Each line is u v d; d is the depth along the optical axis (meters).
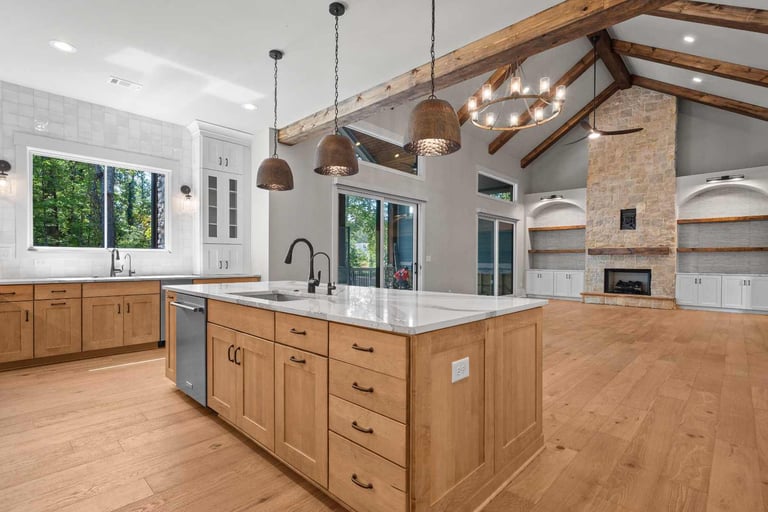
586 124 6.56
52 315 3.68
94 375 3.43
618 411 2.68
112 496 1.72
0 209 3.86
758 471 1.92
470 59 3.18
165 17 2.85
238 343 2.25
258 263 5.20
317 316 1.70
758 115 6.92
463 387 1.59
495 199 9.03
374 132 6.12
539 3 2.66
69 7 2.71
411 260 6.96
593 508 1.66
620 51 6.96
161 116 4.80
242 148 5.43
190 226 5.16
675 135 8.09
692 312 7.44
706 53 5.78
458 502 1.56
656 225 8.25
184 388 2.81
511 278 9.90
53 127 4.15
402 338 1.38
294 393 1.85
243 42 3.20
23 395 2.94
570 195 9.63
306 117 4.77
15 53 3.34
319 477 1.71
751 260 7.56
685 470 1.94
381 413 1.45
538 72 7.02
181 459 2.04
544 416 2.60
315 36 3.11
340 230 5.79
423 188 7.04
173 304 2.92
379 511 1.45
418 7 2.72
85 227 4.50
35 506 1.65
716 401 2.85
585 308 8.04
